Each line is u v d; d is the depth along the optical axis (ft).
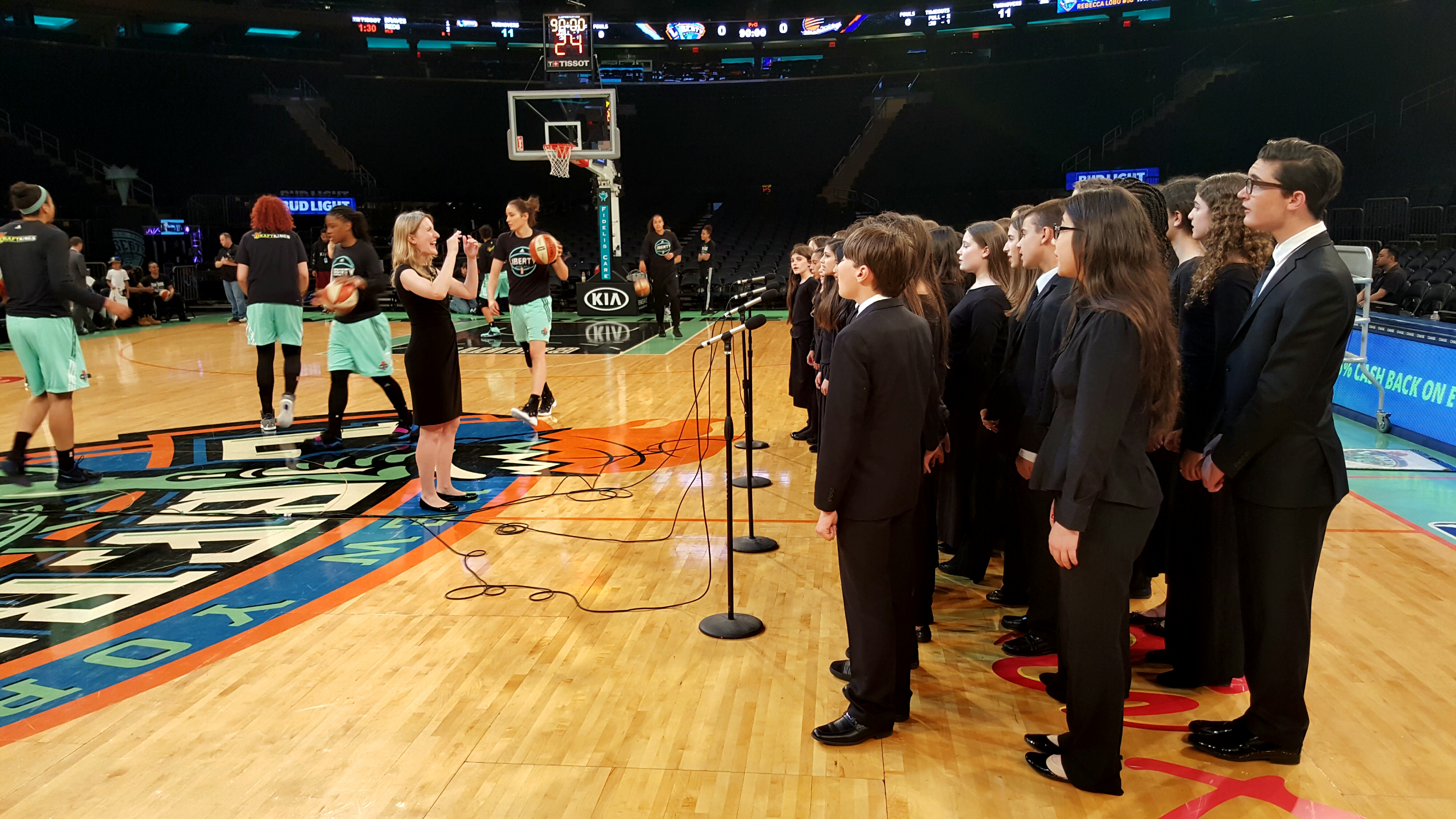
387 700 8.75
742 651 9.79
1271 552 7.13
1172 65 80.23
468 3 78.18
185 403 24.76
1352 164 62.54
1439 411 18.33
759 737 8.05
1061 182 80.43
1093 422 6.29
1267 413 6.79
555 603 11.14
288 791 7.28
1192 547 8.74
